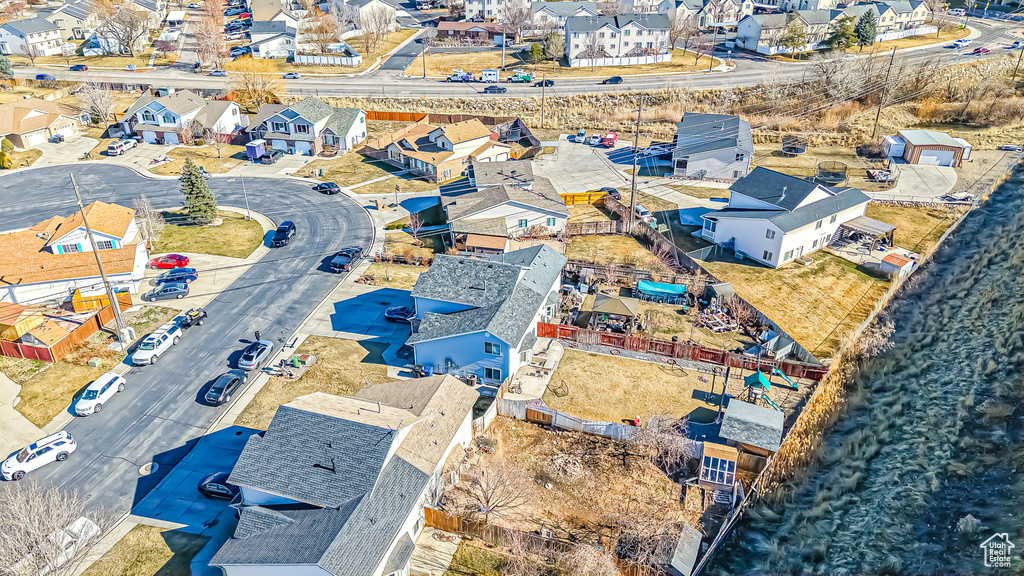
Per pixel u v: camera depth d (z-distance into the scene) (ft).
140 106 343.05
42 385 168.45
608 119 378.73
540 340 186.50
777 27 471.21
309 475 123.03
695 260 230.07
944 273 230.89
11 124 332.39
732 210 245.04
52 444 144.56
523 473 142.41
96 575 119.03
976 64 414.62
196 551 123.65
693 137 307.37
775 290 212.02
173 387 168.45
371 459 122.83
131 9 517.14
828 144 343.67
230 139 347.56
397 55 489.67
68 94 414.62
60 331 184.96
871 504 148.87
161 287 207.10
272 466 125.18
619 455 148.36
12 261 204.85
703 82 415.85
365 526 113.70
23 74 440.04
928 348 197.98
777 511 144.97
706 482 140.56
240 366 173.17
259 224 260.21
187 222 259.60
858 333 195.62
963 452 163.32
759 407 153.89
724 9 549.54
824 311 203.00
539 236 249.34
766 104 389.80
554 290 198.29
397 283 216.95
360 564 108.06
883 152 326.03
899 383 184.65
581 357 180.04
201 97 368.48
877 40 493.36
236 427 155.02
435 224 260.83
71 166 317.01
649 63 460.96
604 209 274.57
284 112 327.88
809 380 172.55
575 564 119.03
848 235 243.60
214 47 465.06
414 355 176.96
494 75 429.79
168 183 298.15
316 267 227.40
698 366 177.37
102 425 155.74
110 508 133.39
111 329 191.01
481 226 238.27
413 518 124.06
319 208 274.36
